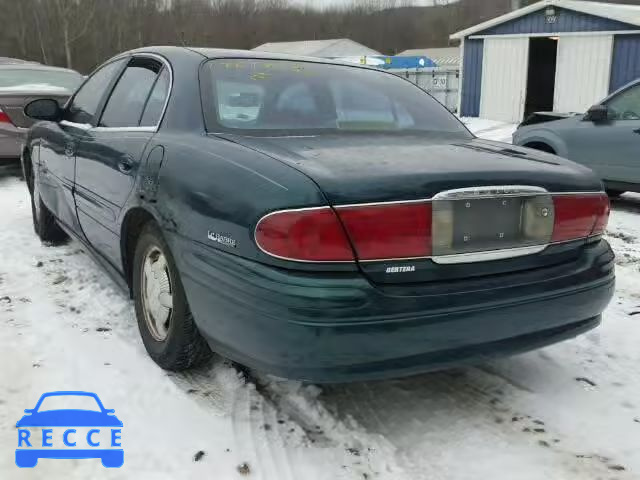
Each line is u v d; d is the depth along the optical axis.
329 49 51.38
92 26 53.16
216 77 3.11
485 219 2.41
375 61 30.03
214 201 2.38
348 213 2.15
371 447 2.50
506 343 2.47
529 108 19.36
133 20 56.66
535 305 2.47
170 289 2.88
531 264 2.57
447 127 3.47
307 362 2.17
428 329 2.25
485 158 2.65
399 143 2.89
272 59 3.43
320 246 2.13
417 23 85.19
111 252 3.46
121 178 3.14
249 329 2.24
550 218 2.58
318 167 2.30
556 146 7.74
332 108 3.22
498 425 2.69
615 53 16.31
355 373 2.21
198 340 2.82
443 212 2.30
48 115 4.57
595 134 7.30
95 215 3.60
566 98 17.36
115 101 3.78
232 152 2.54
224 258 2.31
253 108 3.02
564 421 2.73
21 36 52.56
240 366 3.07
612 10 16.20
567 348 3.45
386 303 2.20
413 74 26.55
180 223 2.55
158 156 2.86
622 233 6.24
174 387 2.84
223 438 2.49
